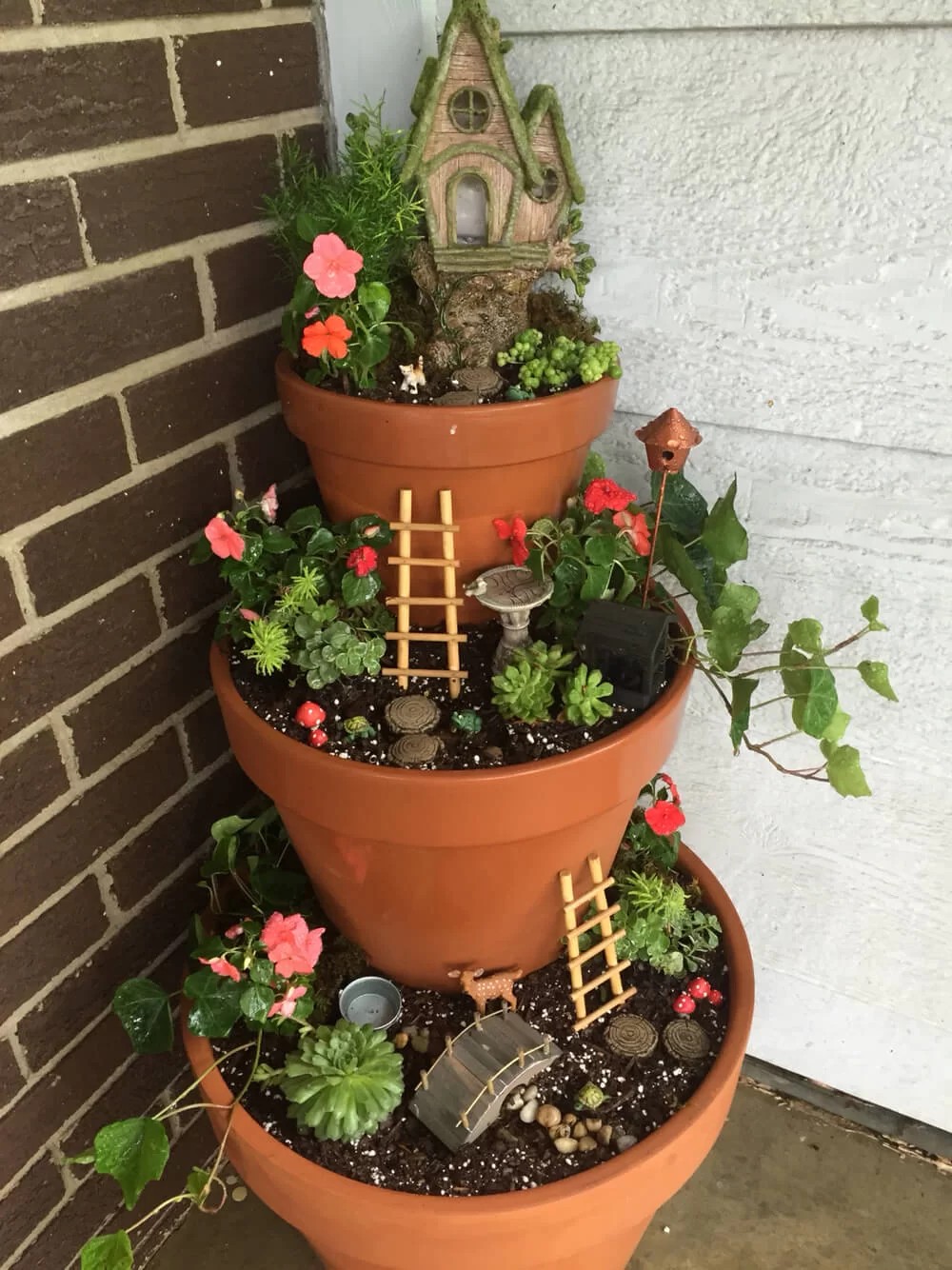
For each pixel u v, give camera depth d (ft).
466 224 3.27
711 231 3.38
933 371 3.21
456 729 3.07
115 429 3.18
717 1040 3.39
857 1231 4.05
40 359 2.87
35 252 2.79
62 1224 3.59
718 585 3.49
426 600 3.18
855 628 3.68
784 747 4.01
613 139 3.42
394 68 3.68
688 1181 4.24
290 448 4.00
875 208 3.10
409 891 3.08
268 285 3.69
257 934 3.29
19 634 3.00
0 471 2.83
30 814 3.16
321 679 3.14
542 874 3.13
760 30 3.05
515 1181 2.92
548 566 3.26
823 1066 4.59
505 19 3.39
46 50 2.69
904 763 3.79
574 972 3.34
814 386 3.42
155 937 3.79
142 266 3.14
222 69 3.28
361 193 3.17
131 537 3.33
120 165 2.99
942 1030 4.20
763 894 4.38
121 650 3.38
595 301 3.70
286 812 3.13
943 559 3.43
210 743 3.90
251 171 3.49
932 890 3.97
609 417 3.38
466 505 3.16
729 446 3.67
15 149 2.68
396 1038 3.35
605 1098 3.17
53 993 3.38
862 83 2.97
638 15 3.17
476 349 3.32
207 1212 4.03
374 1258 2.97
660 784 4.15
